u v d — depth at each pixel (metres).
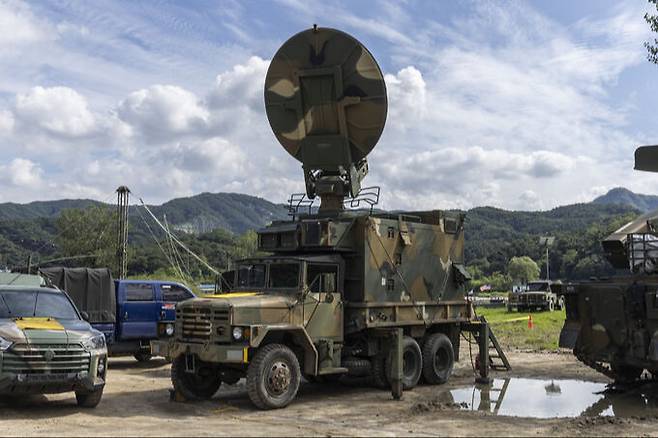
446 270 14.00
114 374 14.84
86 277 15.61
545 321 31.52
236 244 101.12
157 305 16.62
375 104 13.07
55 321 10.18
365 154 13.34
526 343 21.23
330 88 13.22
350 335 12.35
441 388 12.81
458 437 8.11
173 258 70.25
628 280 12.04
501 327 27.70
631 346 11.64
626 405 10.93
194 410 10.06
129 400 10.99
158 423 8.84
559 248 110.06
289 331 10.70
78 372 9.50
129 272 76.69
